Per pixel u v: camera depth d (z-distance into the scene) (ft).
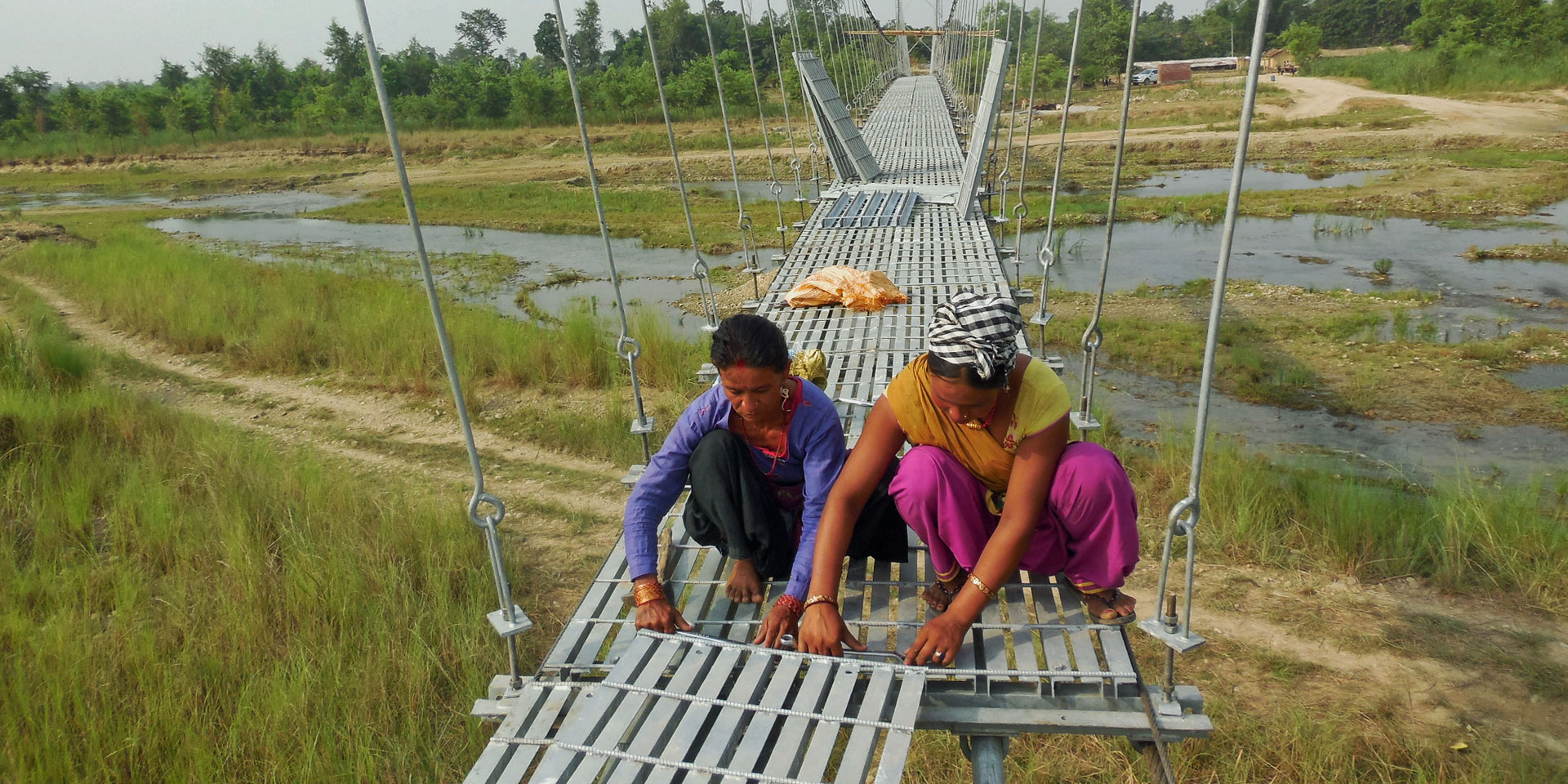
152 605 20.33
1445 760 16.08
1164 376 36.45
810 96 41.50
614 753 7.93
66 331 42.88
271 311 42.52
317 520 23.30
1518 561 21.02
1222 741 16.57
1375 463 28.66
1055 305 46.26
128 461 26.78
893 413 9.02
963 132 58.44
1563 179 68.80
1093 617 9.52
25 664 17.83
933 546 9.26
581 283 55.57
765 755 8.40
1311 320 41.75
